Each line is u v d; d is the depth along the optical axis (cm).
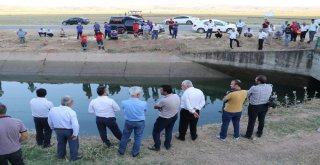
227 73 2773
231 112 956
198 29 3731
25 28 4369
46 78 2880
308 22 5062
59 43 3291
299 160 870
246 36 3197
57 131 837
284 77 2552
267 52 2544
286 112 1275
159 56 2922
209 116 1731
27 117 1714
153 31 3247
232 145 961
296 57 2433
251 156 895
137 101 850
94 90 2511
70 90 2505
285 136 1019
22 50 3123
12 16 7031
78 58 2967
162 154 906
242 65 2656
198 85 2700
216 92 2498
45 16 6975
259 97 948
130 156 892
